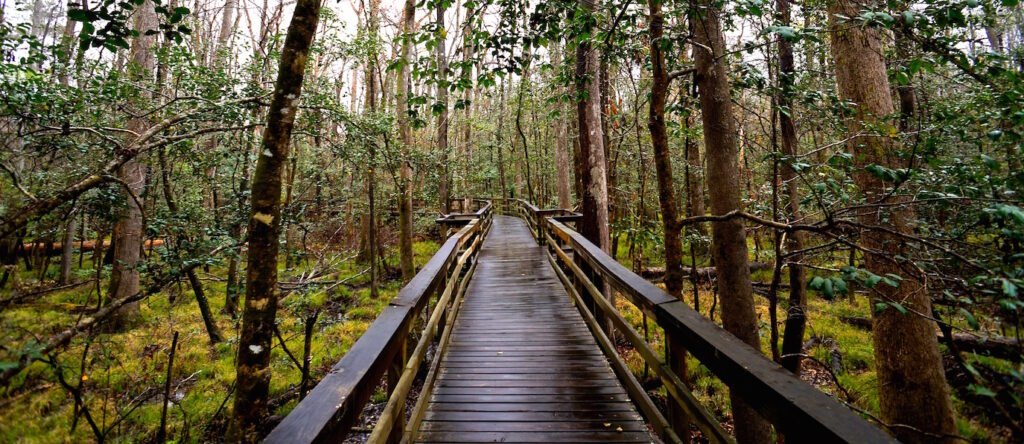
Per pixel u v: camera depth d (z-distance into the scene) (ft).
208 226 17.11
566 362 11.28
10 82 12.41
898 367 11.23
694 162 33.09
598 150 25.43
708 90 12.86
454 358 11.68
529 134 70.33
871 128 10.05
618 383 9.96
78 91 14.19
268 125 6.09
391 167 27.81
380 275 46.39
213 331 25.17
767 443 12.09
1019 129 7.77
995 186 6.47
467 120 53.57
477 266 25.52
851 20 7.70
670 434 6.47
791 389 3.72
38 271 38.73
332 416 3.73
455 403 9.12
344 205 38.09
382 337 5.73
